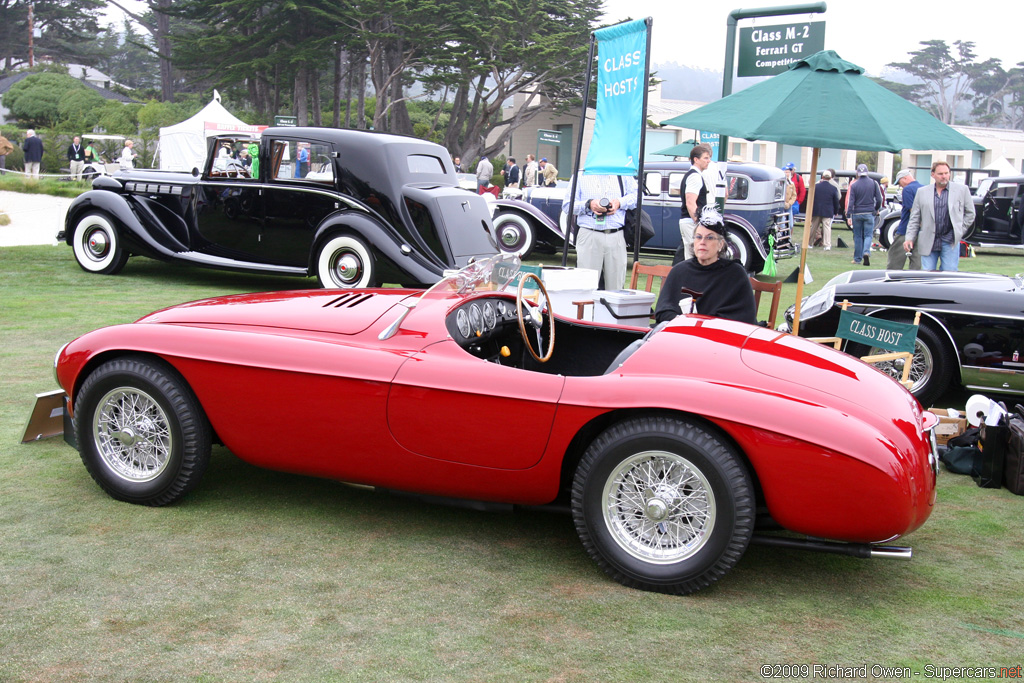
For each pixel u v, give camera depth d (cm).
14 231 1564
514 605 315
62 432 493
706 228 497
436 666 270
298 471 388
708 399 321
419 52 4156
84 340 405
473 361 358
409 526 390
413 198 920
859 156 5019
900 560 370
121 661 267
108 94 6962
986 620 315
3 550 344
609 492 333
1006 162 3406
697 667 275
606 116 770
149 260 1264
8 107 5084
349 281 941
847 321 546
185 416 385
